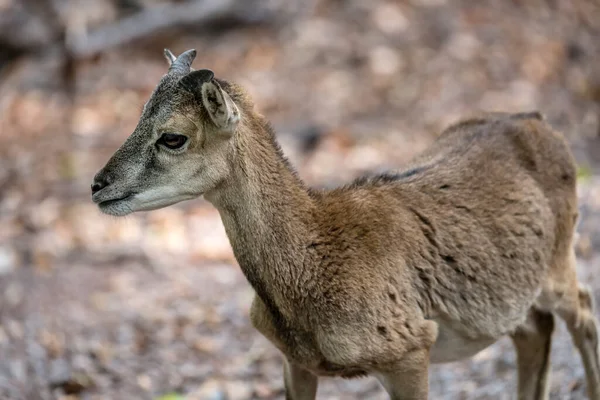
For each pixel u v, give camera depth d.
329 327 6.97
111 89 20.23
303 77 20.14
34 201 16.30
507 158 7.88
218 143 6.83
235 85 7.16
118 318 12.53
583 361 8.48
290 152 17.45
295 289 7.02
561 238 8.12
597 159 16.67
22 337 11.80
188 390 10.95
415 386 7.14
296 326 7.09
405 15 21.84
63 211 15.84
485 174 7.71
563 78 20.03
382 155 17.17
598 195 13.91
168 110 6.85
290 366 7.51
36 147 18.39
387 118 18.64
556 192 8.06
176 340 12.08
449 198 7.50
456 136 8.26
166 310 12.78
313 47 20.95
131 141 7.00
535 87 19.48
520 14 22.02
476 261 7.43
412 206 7.38
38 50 20.17
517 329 8.47
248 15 21.55
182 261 14.45
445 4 22.20
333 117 18.70
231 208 7.02
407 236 7.21
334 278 6.97
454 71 19.91
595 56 21.03
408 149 17.44
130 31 20.53
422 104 19.05
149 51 21.12
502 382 9.79
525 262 7.71
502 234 7.58
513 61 20.27
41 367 11.17
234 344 12.00
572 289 8.26
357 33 21.38
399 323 7.00
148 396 10.84
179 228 15.34
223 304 12.94
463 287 7.40
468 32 21.25
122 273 13.94
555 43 20.98
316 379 7.59
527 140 8.05
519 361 8.61
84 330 12.17
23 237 15.09
